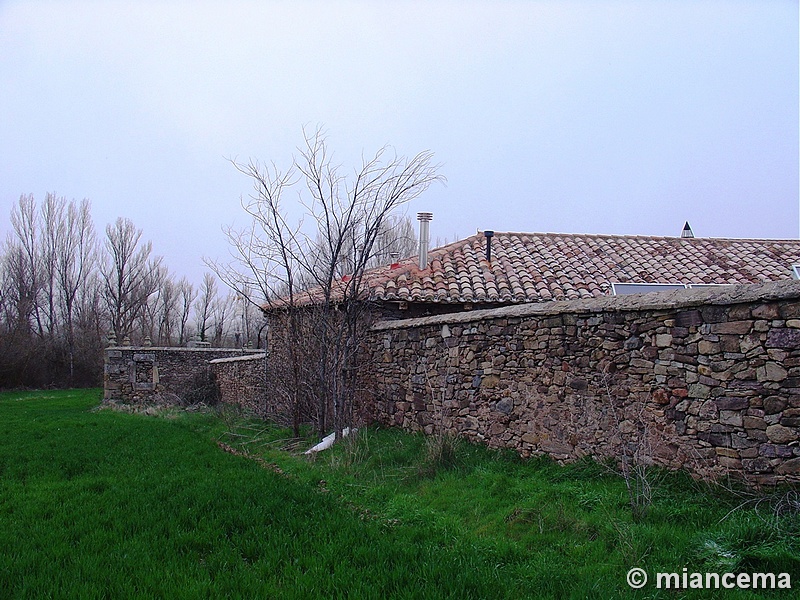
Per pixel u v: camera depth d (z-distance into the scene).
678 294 6.32
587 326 7.32
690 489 5.86
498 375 8.73
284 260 12.07
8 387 34.69
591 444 7.15
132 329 40.97
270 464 9.34
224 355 24.20
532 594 4.23
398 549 5.09
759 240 16.59
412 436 10.33
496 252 14.98
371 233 11.27
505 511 6.07
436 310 12.77
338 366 11.31
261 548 5.32
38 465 9.32
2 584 4.58
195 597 4.29
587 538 5.23
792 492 5.12
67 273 40.44
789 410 5.27
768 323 5.46
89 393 31.73
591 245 15.91
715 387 5.82
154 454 10.18
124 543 5.46
